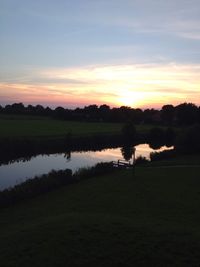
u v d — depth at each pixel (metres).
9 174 55.12
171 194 34.75
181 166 53.72
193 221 25.34
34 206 32.94
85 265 16.31
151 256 16.98
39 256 17.17
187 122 149.88
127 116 190.12
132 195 34.84
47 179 40.19
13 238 20.11
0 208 32.94
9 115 182.00
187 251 17.55
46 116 190.62
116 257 16.89
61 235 19.23
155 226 21.58
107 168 50.84
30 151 80.12
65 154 81.56
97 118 185.12
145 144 111.44
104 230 19.75
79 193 37.09
